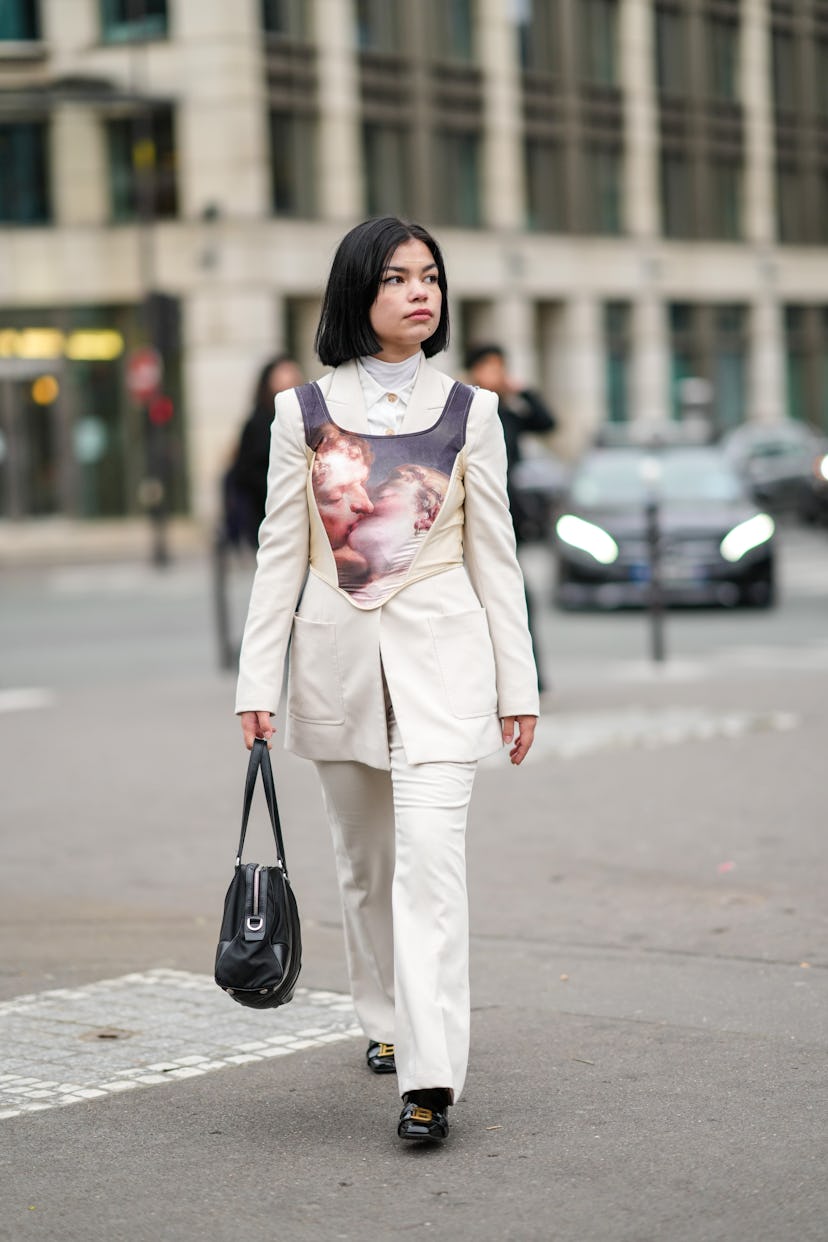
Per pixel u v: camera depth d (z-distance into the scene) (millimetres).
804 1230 6262
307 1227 6434
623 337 76938
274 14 61406
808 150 88125
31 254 61875
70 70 61250
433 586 7438
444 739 7312
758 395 84562
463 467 7504
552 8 72375
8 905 11578
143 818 14266
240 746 17562
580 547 31281
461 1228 6387
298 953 7285
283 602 7535
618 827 13391
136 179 61625
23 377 62469
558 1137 7254
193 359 60938
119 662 25812
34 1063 8359
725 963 9789
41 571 47812
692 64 79875
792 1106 7496
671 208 79375
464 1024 7254
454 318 68688
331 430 7465
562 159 73125
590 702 19938
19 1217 6562
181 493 62312
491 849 12805
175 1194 6762
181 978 9781
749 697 19953
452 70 67562
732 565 30625
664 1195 6613
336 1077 8094
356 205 64062
